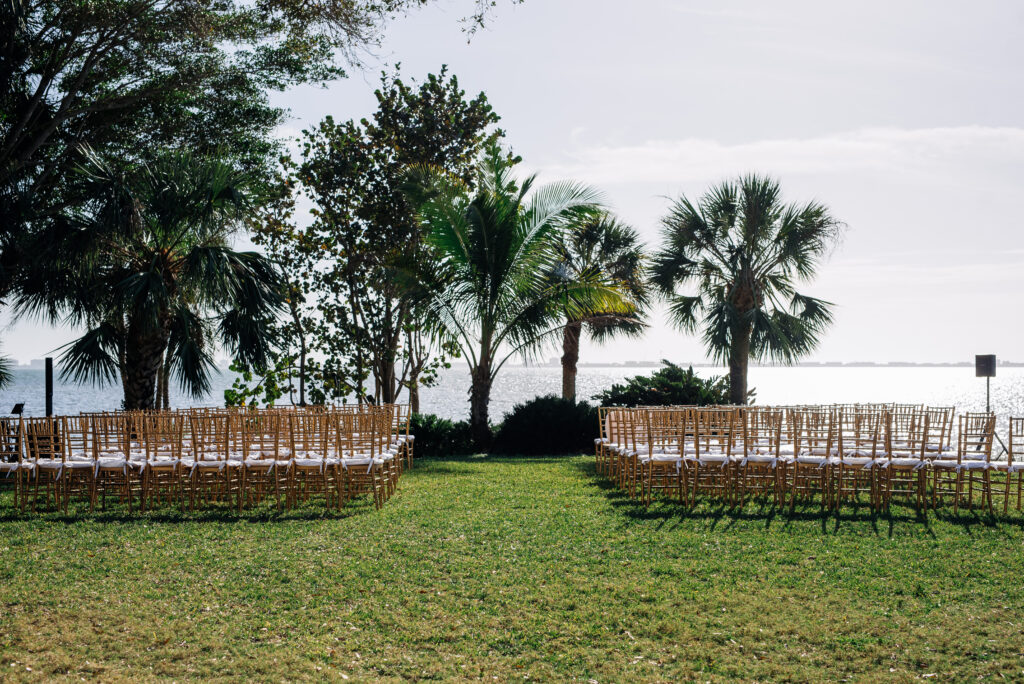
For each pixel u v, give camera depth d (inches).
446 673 180.1
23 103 615.8
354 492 394.3
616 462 449.4
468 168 771.4
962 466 340.8
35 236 515.2
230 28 609.3
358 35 573.0
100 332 530.3
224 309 551.2
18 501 357.4
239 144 751.7
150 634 201.6
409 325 740.0
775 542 285.0
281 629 205.3
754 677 177.3
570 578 243.3
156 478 368.2
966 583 236.1
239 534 303.3
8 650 193.2
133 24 601.9
